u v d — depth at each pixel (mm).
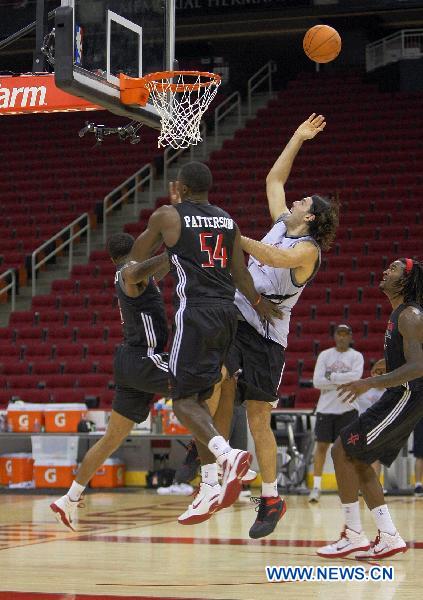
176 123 11867
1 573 9602
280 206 10078
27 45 38469
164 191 35531
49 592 8398
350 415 18625
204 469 8492
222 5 38438
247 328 9312
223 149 37125
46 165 37438
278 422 21578
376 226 30578
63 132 39531
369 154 34156
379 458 10555
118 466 22609
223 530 13938
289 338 26344
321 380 18766
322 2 37938
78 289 30078
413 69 37781
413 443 20141
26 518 15898
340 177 33000
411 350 9875
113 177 35719
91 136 38969
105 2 11477
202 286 8336
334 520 15328
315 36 10422
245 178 34344
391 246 29328
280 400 22094
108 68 11445
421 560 10547
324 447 18734
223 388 9312
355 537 10477
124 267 10164
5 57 40812
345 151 35000
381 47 39875
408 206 31234
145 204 34938
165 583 8914
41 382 25703
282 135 37156
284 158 10398
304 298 27906
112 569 9898
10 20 16453
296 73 44969
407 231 29938
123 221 33938
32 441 22703
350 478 10398
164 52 12680
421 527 14055
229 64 45188
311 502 18578
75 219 33312
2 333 28422
